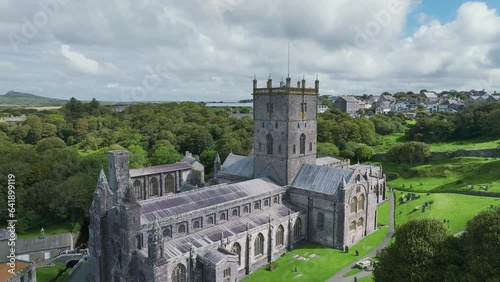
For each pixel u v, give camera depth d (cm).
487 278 5112
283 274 7838
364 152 19000
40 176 12812
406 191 14788
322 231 9344
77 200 11344
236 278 7056
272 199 9350
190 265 6812
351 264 8225
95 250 7181
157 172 13300
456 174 15188
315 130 10569
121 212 6494
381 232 10262
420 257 5894
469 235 5903
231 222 8200
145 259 6303
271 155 10056
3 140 18462
